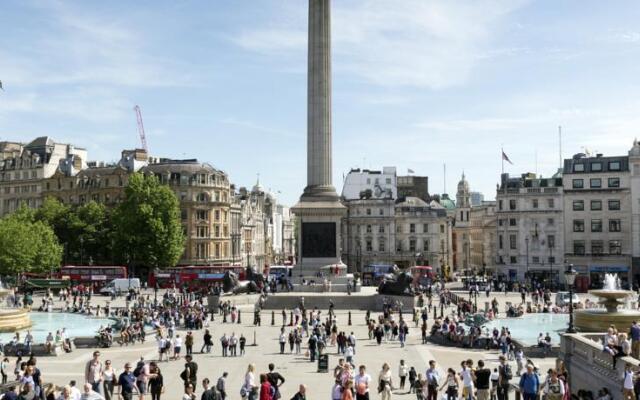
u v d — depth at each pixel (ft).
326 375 155.02
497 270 497.87
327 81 358.84
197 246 522.47
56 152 609.01
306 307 309.22
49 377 152.97
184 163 541.34
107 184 537.65
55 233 474.90
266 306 307.99
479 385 113.39
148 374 121.80
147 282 455.22
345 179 627.87
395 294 305.53
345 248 599.16
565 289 443.73
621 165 464.24
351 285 337.52
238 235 567.59
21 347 187.01
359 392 106.83
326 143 357.00
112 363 173.37
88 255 476.54
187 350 181.37
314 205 348.38
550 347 182.39
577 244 471.62
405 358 179.73
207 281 419.13
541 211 485.15
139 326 216.13
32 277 435.12
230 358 180.75
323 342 187.11
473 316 241.55
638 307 276.82
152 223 426.51
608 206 465.88
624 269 456.86
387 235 588.91
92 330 240.94
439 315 278.87
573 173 474.49
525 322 256.93
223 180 549.95
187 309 260.62
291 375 155.02
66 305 312.29
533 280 455.22
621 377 109.70
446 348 198.70
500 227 498.28
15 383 111.65
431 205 612.70
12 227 405.39
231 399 130.72
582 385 127.34
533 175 524.52
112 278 416.87
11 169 609.01
